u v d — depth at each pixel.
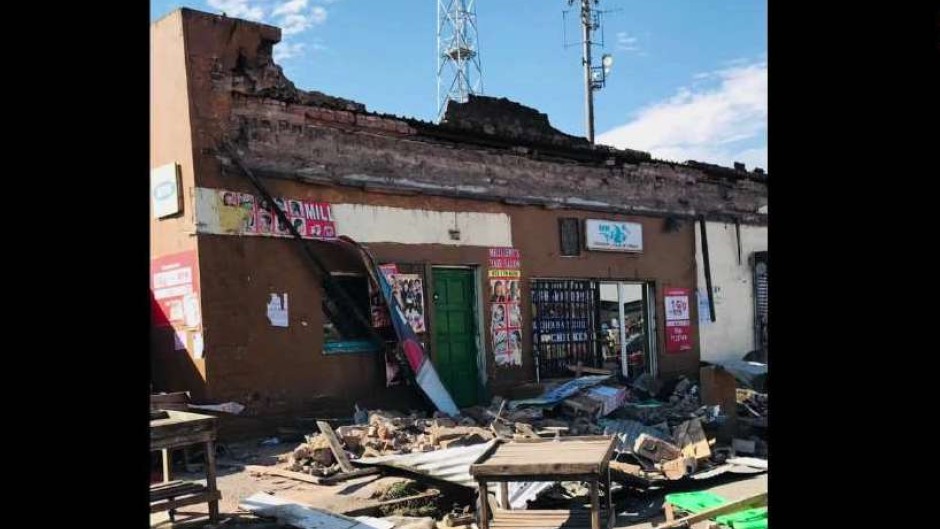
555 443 5.69
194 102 9.62
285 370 10.11
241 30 10.09
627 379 14.38
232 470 8.07
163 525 5.70
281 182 10.33
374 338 10.89
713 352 16.91
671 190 16.38
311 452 8.16
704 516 6.45
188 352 9.59
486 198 12.79
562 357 13.95
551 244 13.83
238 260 9.80
